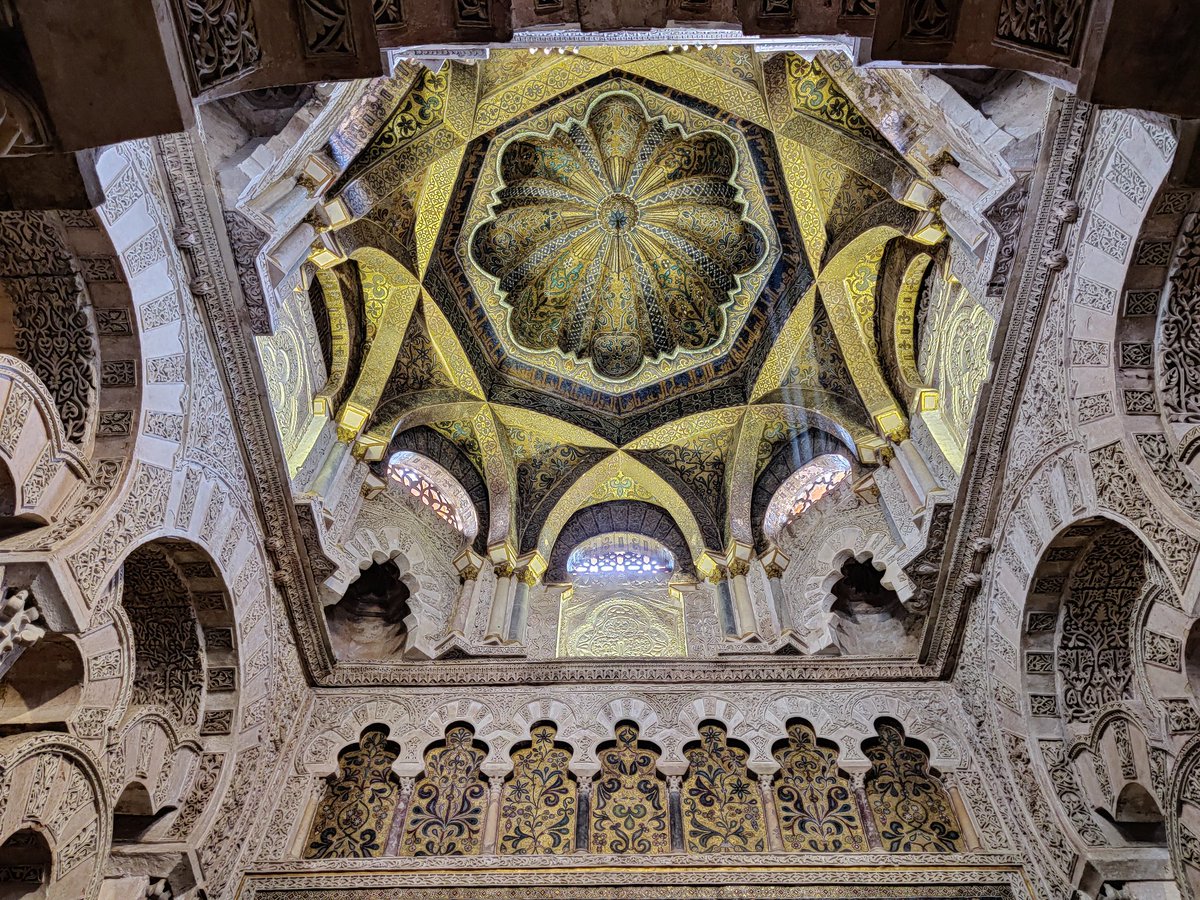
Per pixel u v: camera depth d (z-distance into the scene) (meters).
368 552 8.53
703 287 11.04
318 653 7.84
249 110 6.56
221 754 6.31
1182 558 4.97
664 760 7.32
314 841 6.87
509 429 10.41
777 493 9.80
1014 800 6.82
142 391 5.20
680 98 9.62
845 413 9.26
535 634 8.94
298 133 6.38
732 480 9.97
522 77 8.97
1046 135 5.73
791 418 9.98
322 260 7.81
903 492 8.23
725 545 9.67
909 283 8.96
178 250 5.65
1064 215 5.75
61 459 4.79
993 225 6.11
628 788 7.19
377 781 7.28
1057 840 6.27
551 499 10.16
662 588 9.54
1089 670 6.57
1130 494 5.34
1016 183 5.95
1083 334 5.74
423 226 9.37
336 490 8.05
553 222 11.08
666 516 10.32
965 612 7.56
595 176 10.84
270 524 6.94
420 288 9.48
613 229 11.23
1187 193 4.89
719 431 10.40
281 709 7.32
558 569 9.78
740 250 10.61
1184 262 5.20
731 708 7.79
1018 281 6.20
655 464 10.38
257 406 6.52
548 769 7.34
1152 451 5.28
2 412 4.32
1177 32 3.10
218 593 6.30
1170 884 5.81
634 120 10.37
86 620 4.52
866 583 9.07
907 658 8.09
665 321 11.14
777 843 6.76
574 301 11.23
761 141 9.41
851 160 7.82
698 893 6.26
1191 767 5.21
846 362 9.33
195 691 6.42
